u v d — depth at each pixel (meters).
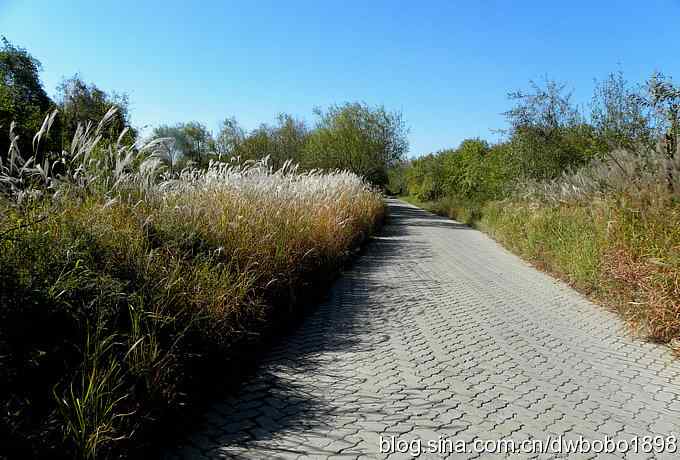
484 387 4.20
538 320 6.53
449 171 35.34
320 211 9.80
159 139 5.64
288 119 35.91
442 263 11.73
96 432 2.54
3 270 2.89
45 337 2.97
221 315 4.18
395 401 3.87
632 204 7.12
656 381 4.41
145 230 4.68
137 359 3.14
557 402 3.92
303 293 6.89
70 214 4.08
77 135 4.84
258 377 4.34
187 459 2.92
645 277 5.62
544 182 14.47
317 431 3.34
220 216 6.03
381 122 31.05
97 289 3.35
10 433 2.37
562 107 16.12
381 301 7.53
